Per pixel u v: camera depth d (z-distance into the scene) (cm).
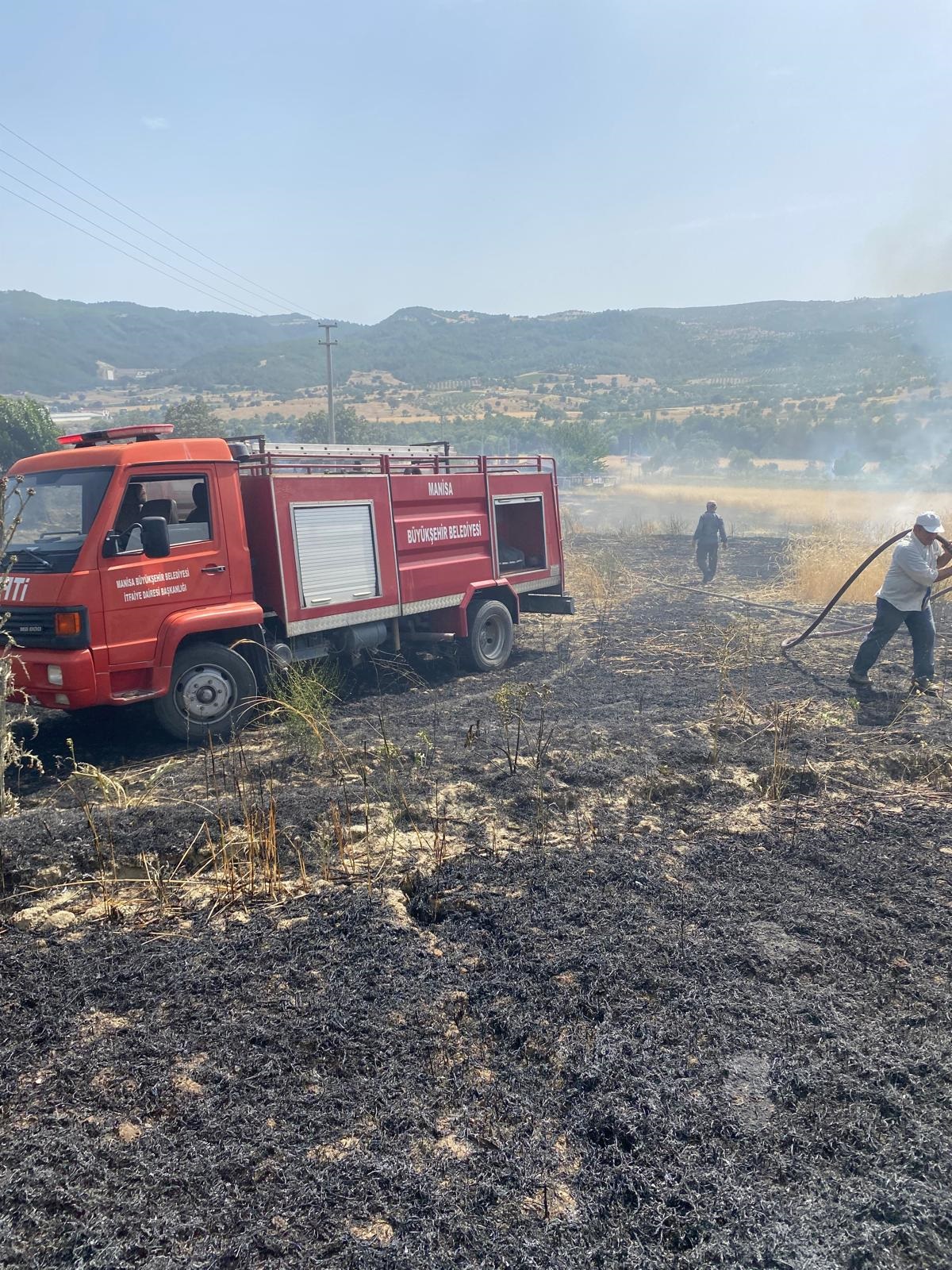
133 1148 275
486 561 1034
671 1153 268
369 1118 288
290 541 796
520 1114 290
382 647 973
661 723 742
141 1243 239
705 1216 243
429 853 495
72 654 665
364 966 377
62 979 371
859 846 507
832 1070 304
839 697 835
